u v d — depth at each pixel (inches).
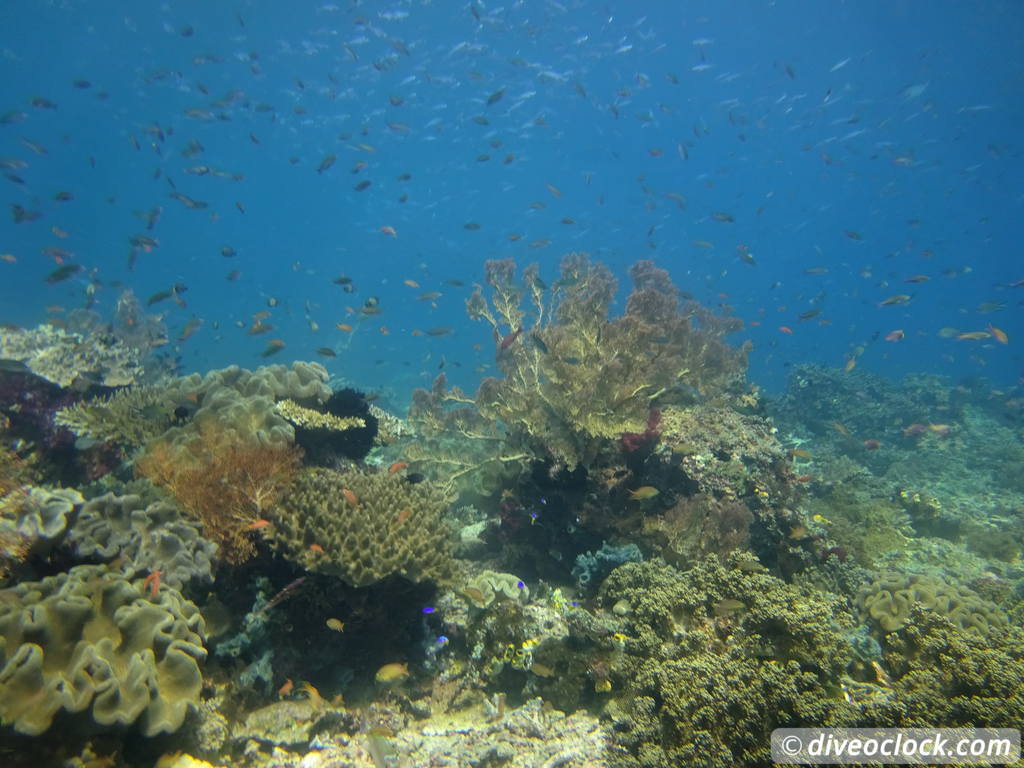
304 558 49.8
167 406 69.4
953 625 47.3
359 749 44.9
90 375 77.8
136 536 46.7
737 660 43.8
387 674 47.5
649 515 70.4
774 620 45.6
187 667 38.7
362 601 51.8
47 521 43.9
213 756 40.2
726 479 76.2
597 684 49.6
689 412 89.0
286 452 59.1
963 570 87.9
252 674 47.8
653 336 79.4
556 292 111.5
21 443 66.4
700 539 67.2
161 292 100.7
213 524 52.0
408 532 55.0
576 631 51.3
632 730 42.8
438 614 58.1
